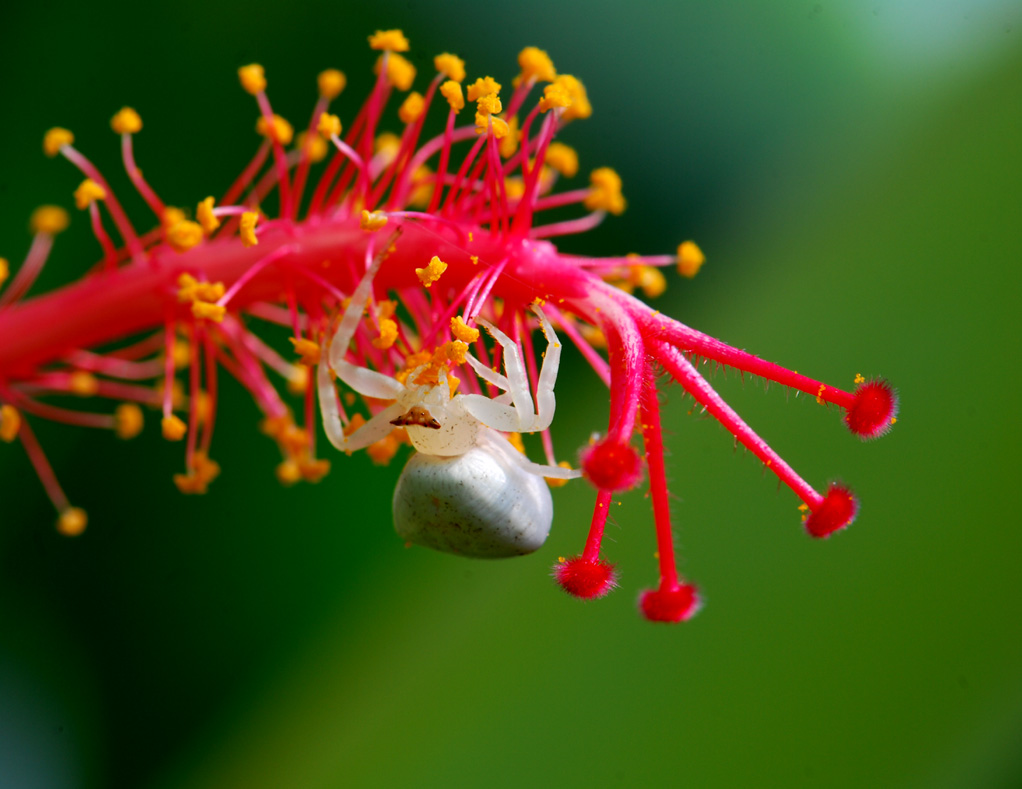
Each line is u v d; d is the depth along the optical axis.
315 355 0.14
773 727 0.14
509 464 0.13
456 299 0.13
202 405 0.14
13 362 0.14
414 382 0.13
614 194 0.14
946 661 0.14
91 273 0.14
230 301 0.14
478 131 0.14
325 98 0.14
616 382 0.13
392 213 0.13
